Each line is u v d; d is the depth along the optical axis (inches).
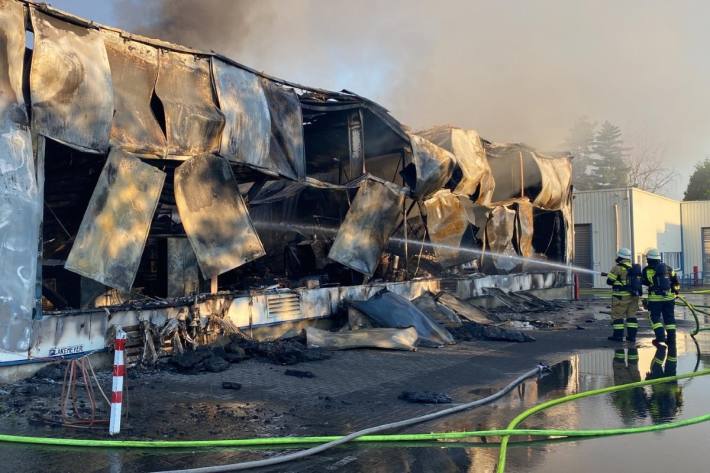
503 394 254.1
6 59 236.8
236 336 334.0
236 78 338.0
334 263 486.3
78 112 258.7
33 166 243.9
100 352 280.5
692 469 162.9
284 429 195.9
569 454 175.5
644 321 561.6
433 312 454.0
